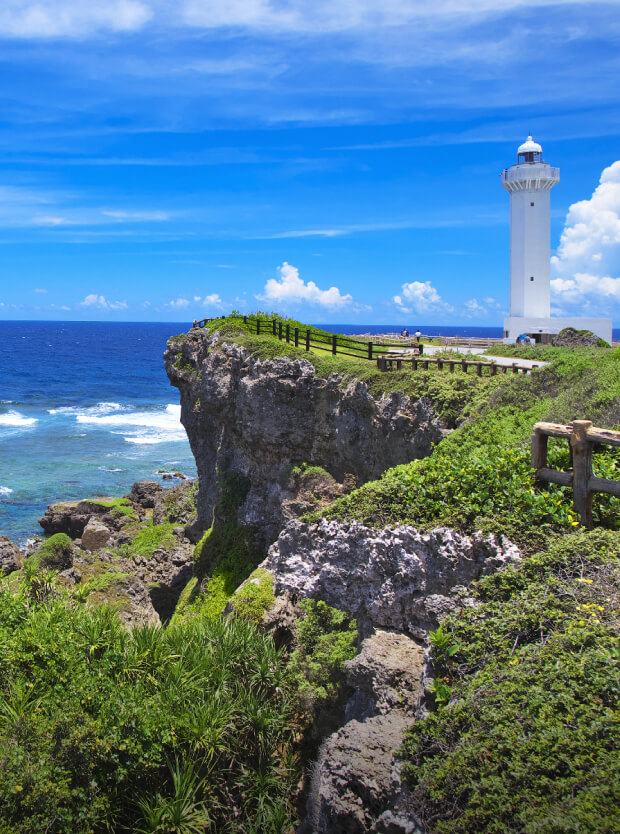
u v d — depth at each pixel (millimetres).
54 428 78625
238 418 31016
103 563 31141
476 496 13828
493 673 8750
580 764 6941
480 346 44594
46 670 13445
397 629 14133
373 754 10469
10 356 181250
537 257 55375
